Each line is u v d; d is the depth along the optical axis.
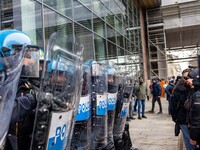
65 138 1.77
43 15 6.09
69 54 1.91
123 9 14.57
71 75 1.91
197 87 3.02
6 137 1.43
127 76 4.31
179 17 20.11
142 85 9.52
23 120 1.61
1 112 1.31
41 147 1.51
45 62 1.63
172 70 23.80
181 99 3.88
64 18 7.19
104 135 3.00
